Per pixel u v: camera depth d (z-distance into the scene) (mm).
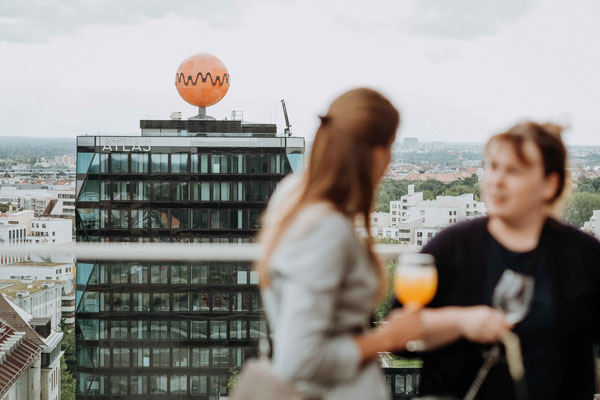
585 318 1924
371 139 1410
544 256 1939
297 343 1287
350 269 1382
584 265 1939
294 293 1314
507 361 1853
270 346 1787
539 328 1879
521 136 1878
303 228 1349
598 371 2131
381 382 1469
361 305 1404
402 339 1483
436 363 1962
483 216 2033
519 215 1911
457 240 2004
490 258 1968
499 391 1869
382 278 1499
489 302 1943
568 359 1912
